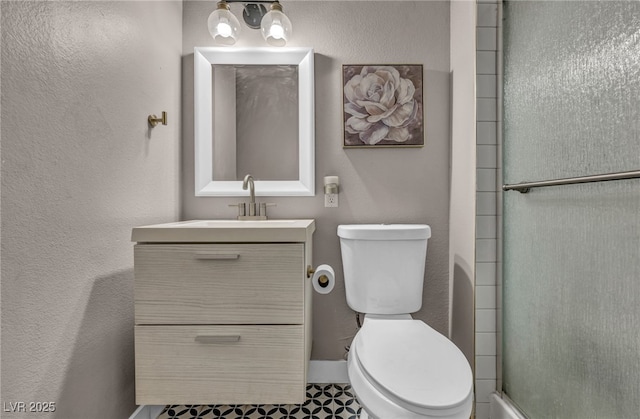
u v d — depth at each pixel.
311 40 1.63
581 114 0.92
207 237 0.99
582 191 0.92
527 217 1.18
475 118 1.34
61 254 0.85
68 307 0.87
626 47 0.77
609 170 0.83
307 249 1.14
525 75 1.18
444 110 1.62
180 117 1.59
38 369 0.78
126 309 1.14
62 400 0.85
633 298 0.77
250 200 1.51
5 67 0.70
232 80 1.63
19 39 0.73
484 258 1.34
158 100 1.38
